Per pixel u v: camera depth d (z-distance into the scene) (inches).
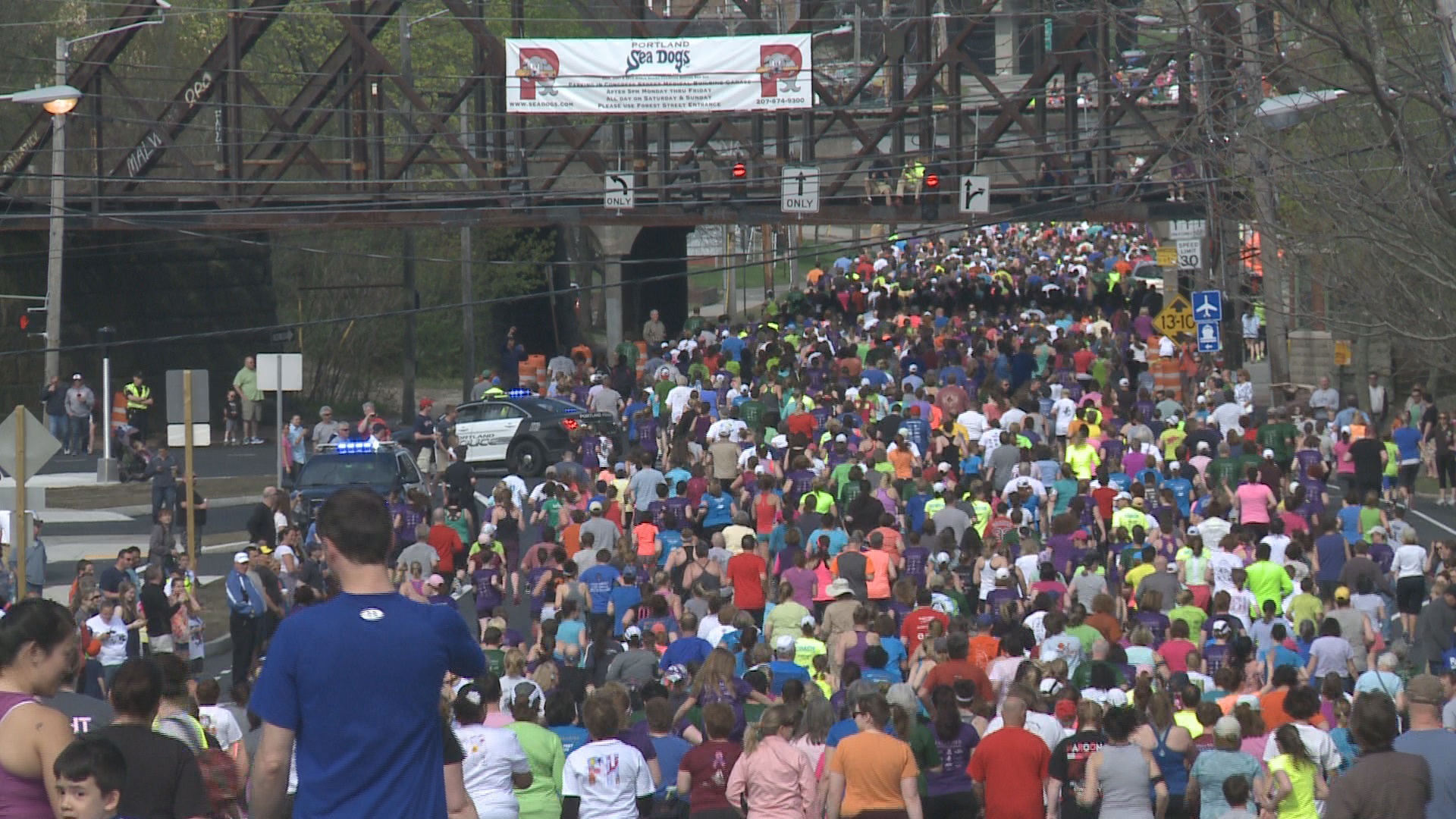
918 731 1916.8
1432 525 4751.5
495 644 2421.3
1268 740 1955.0
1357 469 4566.9
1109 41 5319.9
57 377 6889.8
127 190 6963.6
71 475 6328.7
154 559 3801.7
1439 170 2258.9
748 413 5032.0
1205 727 2020.2
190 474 3750.0
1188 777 1926.7
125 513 5551.2
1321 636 2588.6
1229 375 6018.7
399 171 6781.5
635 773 1720.0
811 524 3585.1
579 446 5748.0
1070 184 6619.1
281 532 3767.2
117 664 3075.8
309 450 6919.3
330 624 767.1
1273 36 2699.3
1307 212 3287.4
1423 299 2714.1
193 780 1060.5
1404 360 6786.4
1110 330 6943.9
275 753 761.6
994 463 4249.5
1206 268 5728.3
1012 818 1828.2
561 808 1728.6
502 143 7500.0
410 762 770.8
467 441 6146.7
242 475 6264.8
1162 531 3678.6
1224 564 3068.4
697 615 2824.8
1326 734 1935.3
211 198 6771.7
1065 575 3326.8
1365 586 3019.2
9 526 3722.9
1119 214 6510.8
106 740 909.2
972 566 3415.4
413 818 768.9
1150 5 3152.1
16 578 3093.0
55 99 4574.3
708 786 1847.9
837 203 6988.2
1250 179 3088.1
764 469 4229.8
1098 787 1800.0
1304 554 3408.0
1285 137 3063.5
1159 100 6225.4
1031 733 1855.3
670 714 1943.9
